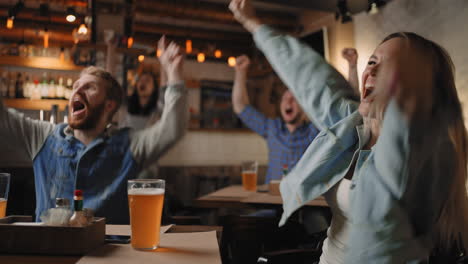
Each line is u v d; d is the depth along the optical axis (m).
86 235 0.84
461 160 0.82
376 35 3.70
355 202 0.84
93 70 1.57
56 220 0.86
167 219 1.62
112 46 3.88
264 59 5.13
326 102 1.07
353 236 0.84
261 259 1.11
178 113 1.57
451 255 0.85
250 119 3.59
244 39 5.19
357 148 0.96
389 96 0.73
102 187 1.48
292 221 1.81
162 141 1.55
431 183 0.79
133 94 4.34
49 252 0.83
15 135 1.56
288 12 5.01
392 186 0.76
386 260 0.79
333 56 4.30
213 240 0.98
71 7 3.56
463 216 0.83
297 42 1.16
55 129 1.59
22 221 0.96
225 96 5.44
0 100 1.56
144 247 0.87
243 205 2.06
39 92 4.09
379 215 0.79
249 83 5.70
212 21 4.43
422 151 0.73
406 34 0.85
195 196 5.00
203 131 5.20
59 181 1.47
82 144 1.51
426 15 3.14
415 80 0.71
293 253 1.14
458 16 2.88
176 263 0.76
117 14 3.90
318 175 0.94
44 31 4.08
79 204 0.87
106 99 1.53
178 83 1.61
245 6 1.19
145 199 0.87
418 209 0.80
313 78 1.10
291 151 3.30
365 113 0.91
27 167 3.29
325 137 0.99
